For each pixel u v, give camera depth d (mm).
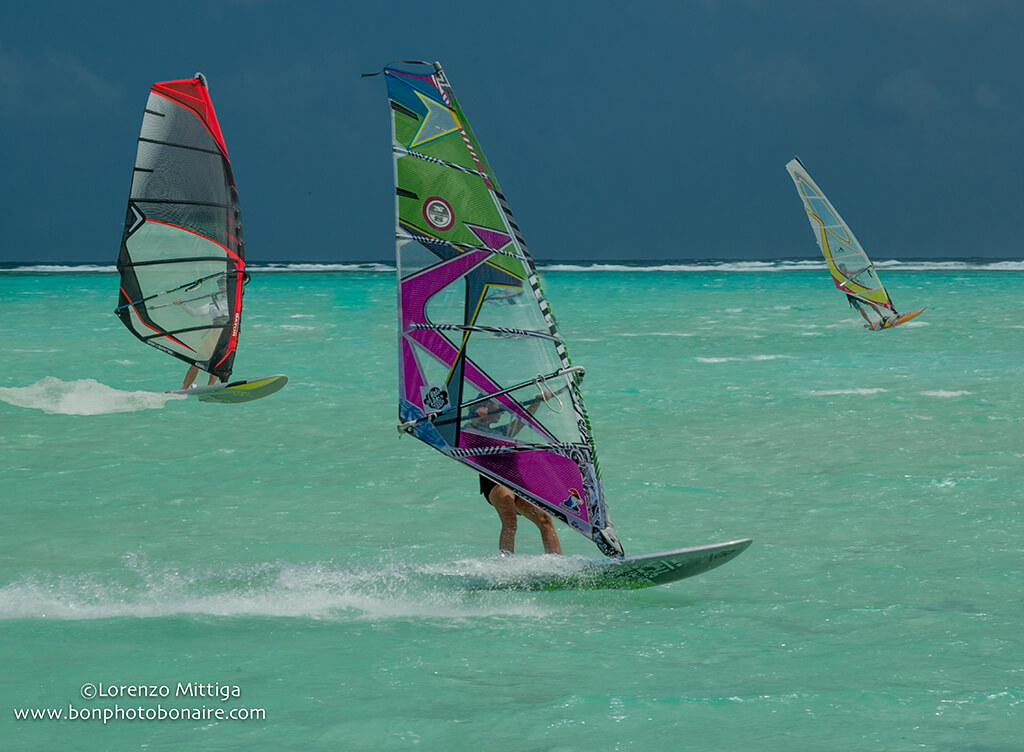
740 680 17250
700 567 22922
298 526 29234
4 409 48219
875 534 27453
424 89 23203
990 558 24922
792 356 70000
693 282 197375
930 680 17125
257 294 154375
